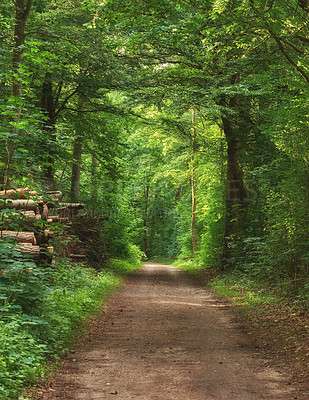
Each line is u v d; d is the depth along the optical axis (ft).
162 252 186.19
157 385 19.01
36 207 34.45
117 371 21.17
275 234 46.55
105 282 55.36
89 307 37.32
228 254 76.89
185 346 26.71
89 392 18.04
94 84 64.54
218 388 18.58
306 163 40.86
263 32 35.37
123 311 39.63
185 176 118.21
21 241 31.09
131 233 100.32
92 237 67.62
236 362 22.97
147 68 66.59
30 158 26.17
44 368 20.58
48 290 25.53
